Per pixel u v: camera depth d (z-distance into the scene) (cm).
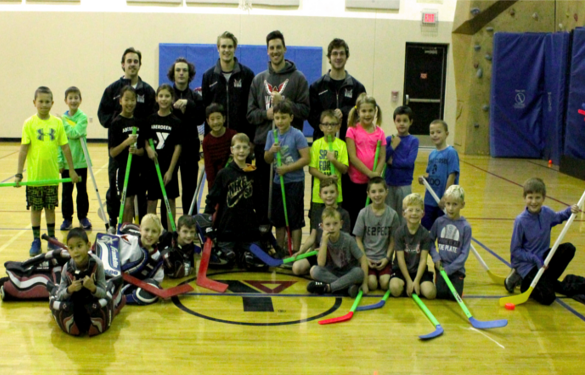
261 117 430
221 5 1066
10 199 609
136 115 468
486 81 1034
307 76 1080
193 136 460
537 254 360
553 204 645
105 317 288
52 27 1068
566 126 864
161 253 378
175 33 1070
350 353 277
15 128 1097
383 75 1104
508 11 1011
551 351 284
